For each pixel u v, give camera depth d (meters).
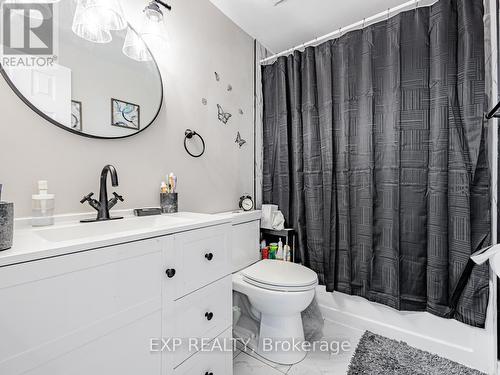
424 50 1.44
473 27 1.29
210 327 1.02
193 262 0.94
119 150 1.16
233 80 1.86
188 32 1.51
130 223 1.07
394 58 1.51
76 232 0.91
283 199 2.02
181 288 0.89
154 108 1.29
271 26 1.90
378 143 1.59
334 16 1.77
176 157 1.43
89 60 1.06
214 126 1.70
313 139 1.84
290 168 2.00
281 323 1.40
